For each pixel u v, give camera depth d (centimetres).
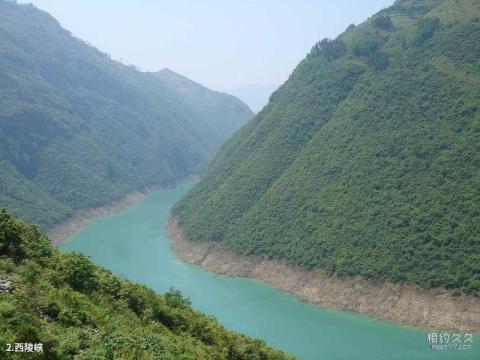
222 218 12538
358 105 12419
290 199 11488
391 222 9325
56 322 2275
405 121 11038
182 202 16000
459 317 7494
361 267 8888
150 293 3469
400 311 7956
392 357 6631
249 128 16925
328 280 9150
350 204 10206
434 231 8750
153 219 16825
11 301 2180
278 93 16712
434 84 11331
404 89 11781
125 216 17500
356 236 9506
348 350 6912
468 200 8856
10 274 2567
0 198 14488
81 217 16775
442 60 11906
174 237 13712
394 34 14662
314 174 11638
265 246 10788
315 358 6675
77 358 1988
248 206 12494
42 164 18612
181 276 10625
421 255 8531
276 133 14125
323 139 12425
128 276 10550
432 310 7744
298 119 13850
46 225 14612
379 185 10150
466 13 13388
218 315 8350
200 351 2912
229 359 3309
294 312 8475
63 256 3161
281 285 9694
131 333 2527
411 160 10162
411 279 8281
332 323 7950
